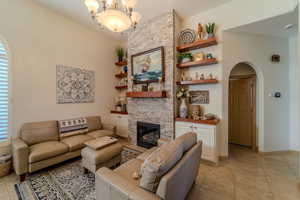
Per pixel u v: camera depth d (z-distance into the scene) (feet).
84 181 7.30
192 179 6.08
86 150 7.84
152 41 11.66
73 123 11.18
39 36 10.09
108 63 15.07
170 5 9.80
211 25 9.64
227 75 9.94
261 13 8.41
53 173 8.05
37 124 9.53
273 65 10.87
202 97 10.68
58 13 11.02
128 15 5.98
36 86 9.99
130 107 13.51
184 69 11.50
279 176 7.82
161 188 3.73
